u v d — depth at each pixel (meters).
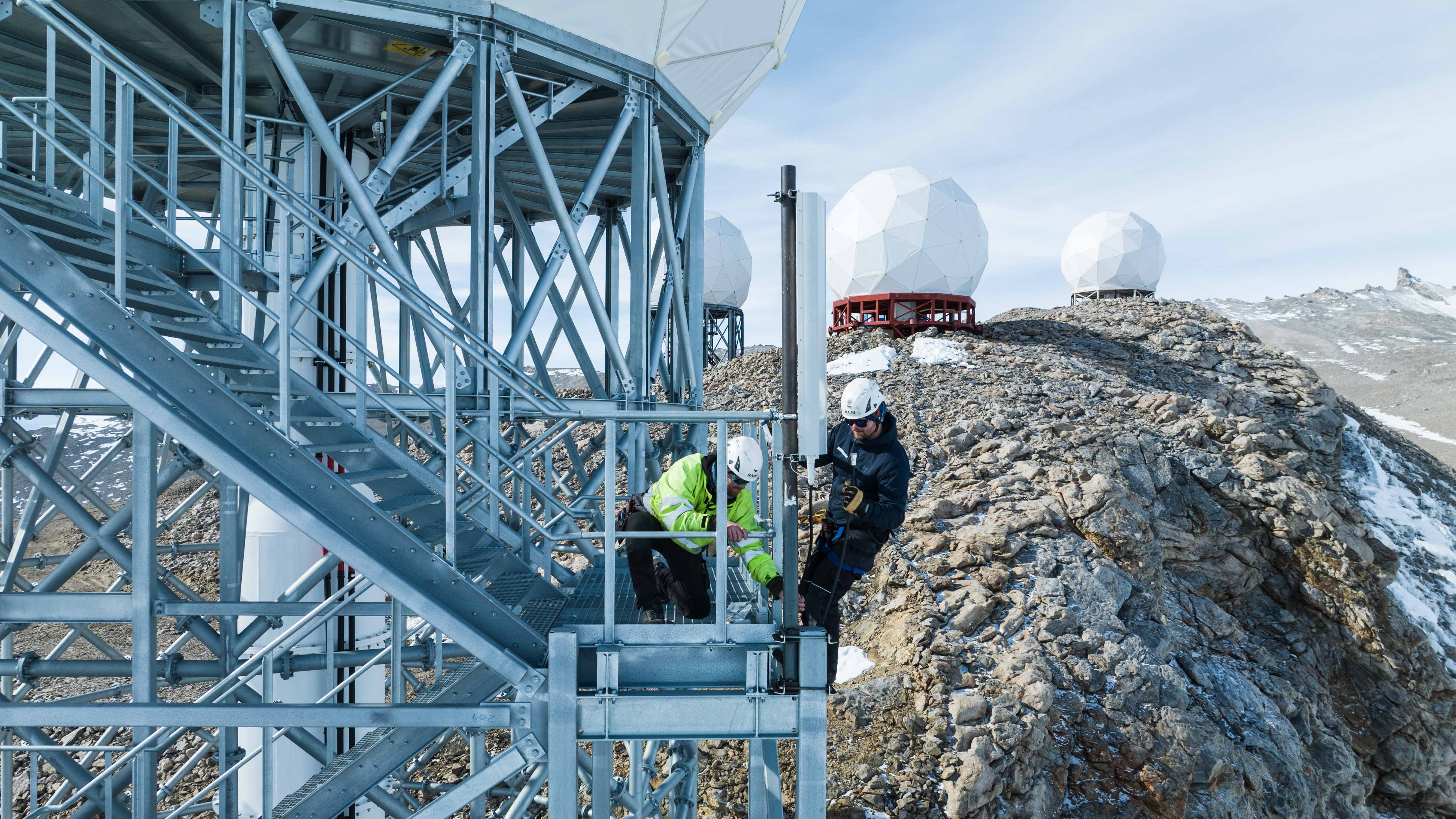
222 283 6.30
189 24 7.09
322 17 6.59
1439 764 15.49
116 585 9.99
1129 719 11.36
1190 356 26.41
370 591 8.25
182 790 11.36
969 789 9.89
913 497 15.55
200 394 4.00
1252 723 12.82
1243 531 17.34
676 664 4.06
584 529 7.35
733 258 40.97
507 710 3.94
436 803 3.89
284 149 8.52
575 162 10.20
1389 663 16.06
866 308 28.80
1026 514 14.56
